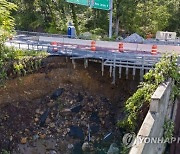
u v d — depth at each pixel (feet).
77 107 79.51
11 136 73.56
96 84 81.87
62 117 77.97
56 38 94.32
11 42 83.30
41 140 73.87
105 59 78.74
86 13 129.80
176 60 67.46
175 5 132.16
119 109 79.05
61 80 81.97
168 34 107.55
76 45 86.02
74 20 121.90
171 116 69.77
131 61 76.18
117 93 81.00
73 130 75.97
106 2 92.63
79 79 82.07
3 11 77.36
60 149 72.54
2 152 70.38
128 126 68.18
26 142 73.10
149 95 62.64
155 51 79.00
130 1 118.21
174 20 131.23
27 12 121.08
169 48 85.76
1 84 74.74
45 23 120.26
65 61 81.82
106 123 77.36
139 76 78.18
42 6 118.93
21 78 78.43
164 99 60.49
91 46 82.33
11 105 77.51
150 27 123.85
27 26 120.16
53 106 79.46
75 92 81.71
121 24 126.41
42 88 80.64
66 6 122.01
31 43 83.76
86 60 80.23
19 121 76.23
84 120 77.87
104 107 79.92
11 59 77.56
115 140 73.87
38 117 77.46
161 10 126.52
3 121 75.31
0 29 75.41
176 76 65.72
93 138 74.79
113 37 104.22
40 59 80.02
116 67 79.56
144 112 64.28
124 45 87.20
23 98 79.10
